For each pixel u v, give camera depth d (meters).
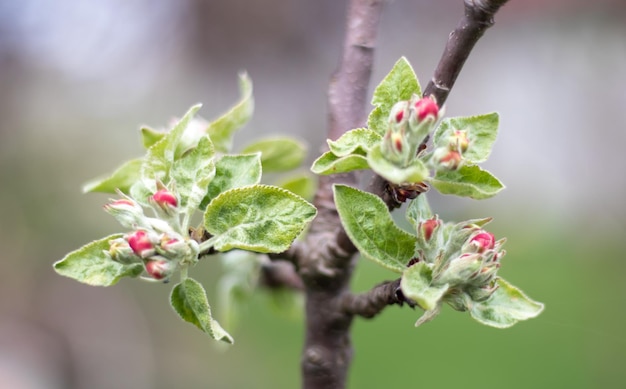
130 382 8.41
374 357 7.39
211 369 8.53
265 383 8.07
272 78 14.44
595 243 10.64
